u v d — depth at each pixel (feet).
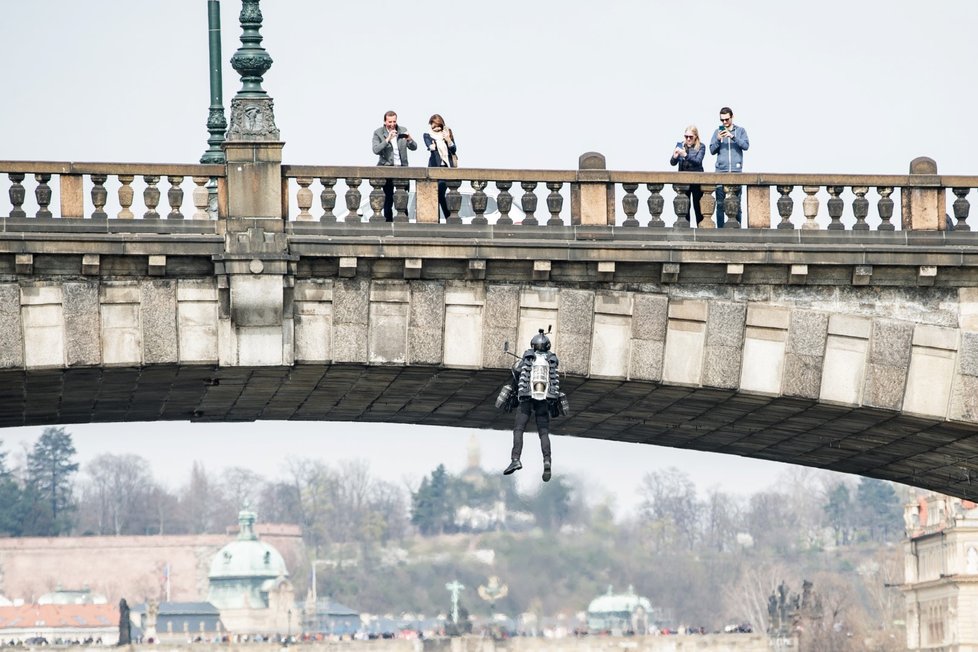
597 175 460.55
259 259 444.55
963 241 471.21
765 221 466.70
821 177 466.70
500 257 453.17
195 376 465.88
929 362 471.21
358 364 453.58
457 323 457.27
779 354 467.93
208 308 448.24
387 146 469.57
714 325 465.06
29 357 439.63
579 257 455.22
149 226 446.60
